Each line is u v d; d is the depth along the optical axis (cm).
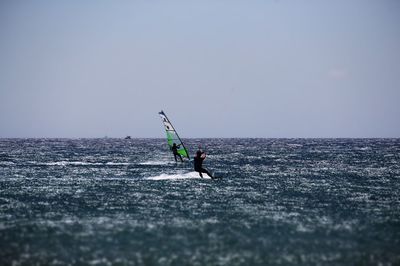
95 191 15100
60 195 14162
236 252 7850
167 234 9031
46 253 7781
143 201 13025
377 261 7400
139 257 7575
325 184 17312
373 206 12306
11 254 7712
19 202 12781
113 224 9919
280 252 7856
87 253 7775
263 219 10488
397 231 9338
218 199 13425
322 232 9231
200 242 8456
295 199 13475
